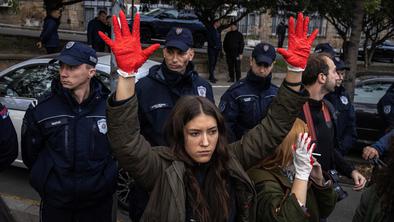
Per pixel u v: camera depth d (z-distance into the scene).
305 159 2.01
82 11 28.20
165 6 20.56
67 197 2.82
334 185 2.95
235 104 3.55
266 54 3.50
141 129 3.07
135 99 1.92
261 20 29.58
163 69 3.05
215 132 1.92
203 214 1.84
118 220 4.48
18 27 25.56
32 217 4.37
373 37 23.17
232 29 13.62
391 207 2.07
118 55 1.89
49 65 5.31
